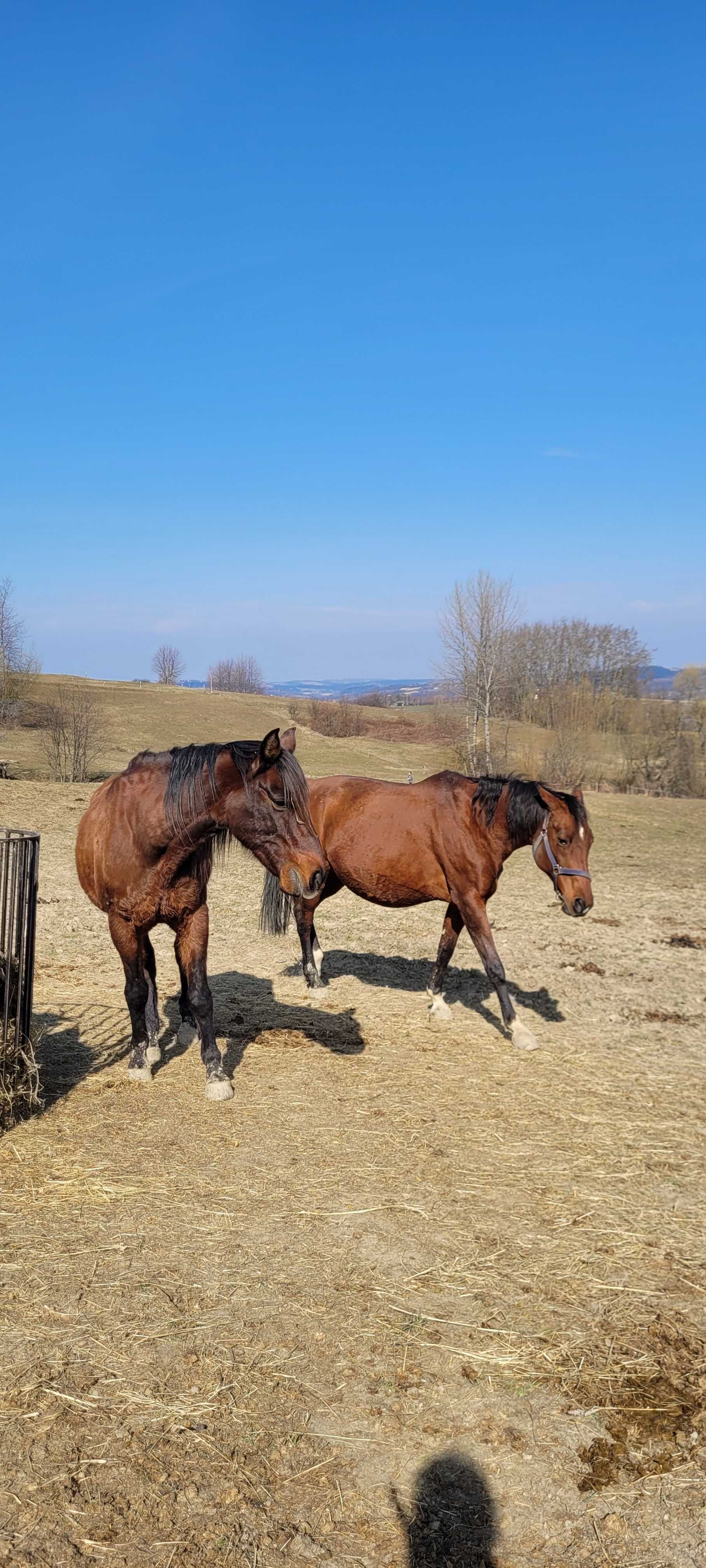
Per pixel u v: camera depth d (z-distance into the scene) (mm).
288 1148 4777
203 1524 2391
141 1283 3455
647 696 48594
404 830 6914
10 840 5066
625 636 57562
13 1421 2707
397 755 51219
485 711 42656
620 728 45125
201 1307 3326
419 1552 2350
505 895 14656
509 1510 2502
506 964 9641
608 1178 4641
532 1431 2797
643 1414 2902
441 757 48906
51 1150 4590
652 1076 6301
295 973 8797
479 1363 3100
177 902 5277
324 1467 2607
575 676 57500
